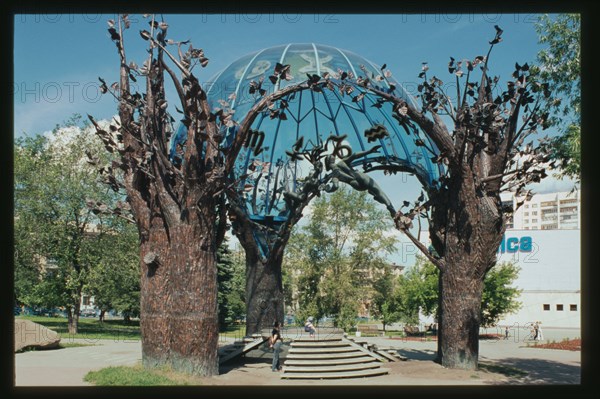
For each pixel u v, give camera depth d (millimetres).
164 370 16547
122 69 18656
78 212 38969
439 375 18203
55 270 41094
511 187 20438
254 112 17656
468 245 19688
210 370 16844
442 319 20188
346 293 45469
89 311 72938
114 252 39438
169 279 17594
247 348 20688
